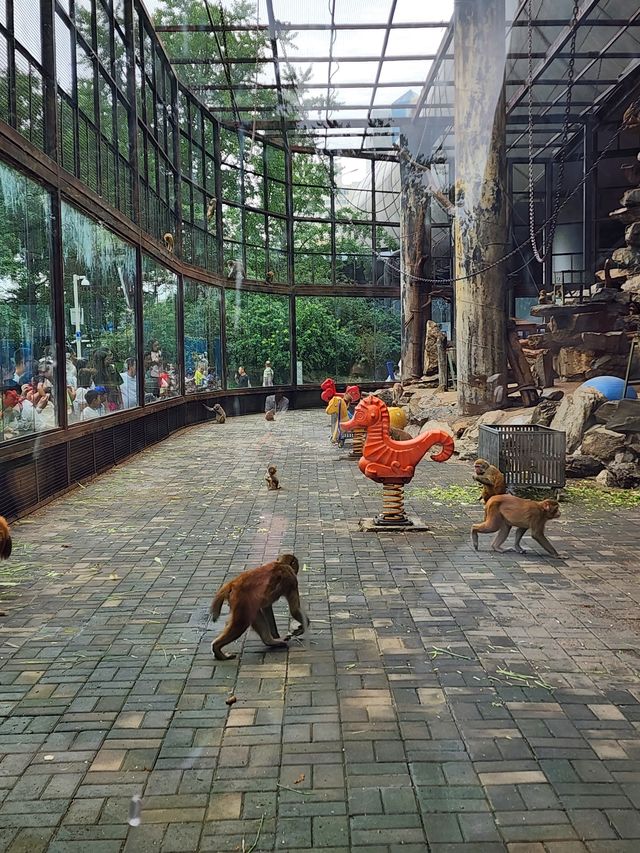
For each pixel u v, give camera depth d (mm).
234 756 2121
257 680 2662
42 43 6676
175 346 13703
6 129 5531
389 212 19984
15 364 5852
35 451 6137
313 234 19875
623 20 5098
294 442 11562
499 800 1884
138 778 2012
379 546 4742
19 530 5312
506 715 2363
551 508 4402
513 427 7098
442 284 15852
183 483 7508
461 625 3232
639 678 2658
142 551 4656
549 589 3760
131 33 10344
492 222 5938
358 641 3049
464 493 6695
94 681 2668
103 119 9023
